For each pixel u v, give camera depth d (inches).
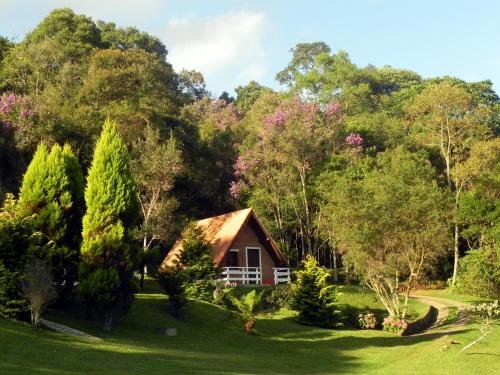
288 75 4434.1
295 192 2343.8
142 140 2122.3
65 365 685.9
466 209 2142.0
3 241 940.0
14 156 1865.2
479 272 1915.6
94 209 1040.8
